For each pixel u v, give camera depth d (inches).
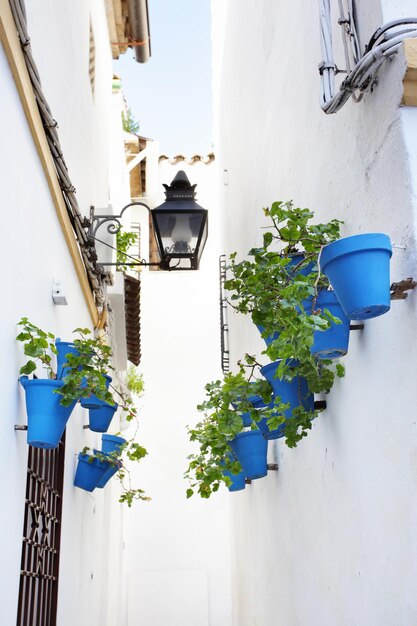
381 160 106.2
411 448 94.7
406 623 96.6
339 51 129.5
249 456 169.6
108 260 241.1
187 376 471.2
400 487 98.6
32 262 140.9
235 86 307.1
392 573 101.7
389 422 102.7
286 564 184.2
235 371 316.8
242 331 282.8
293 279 110.3
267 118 217.0
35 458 152.8
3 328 116.6
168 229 203.3
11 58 122.7
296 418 124.7
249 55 259.0
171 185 208.8
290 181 178.7
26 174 136.3
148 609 421.7
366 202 113.3
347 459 124.0
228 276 346.9
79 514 208.8
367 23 110.1
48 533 166.6
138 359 391.5
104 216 221.0
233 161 318.3
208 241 497.0
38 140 142.9
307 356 104.1
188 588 425.7
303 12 164.2
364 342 113.7
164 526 436.8
